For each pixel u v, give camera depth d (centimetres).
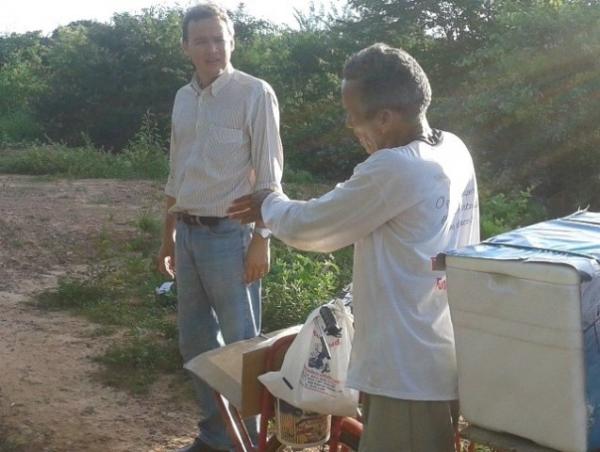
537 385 254
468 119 1477
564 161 1361
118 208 1295
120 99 2678
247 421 404
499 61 1448
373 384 281
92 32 2711
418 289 278
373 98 280
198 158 408
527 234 286
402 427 281
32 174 1770
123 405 557
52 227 1138
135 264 879
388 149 278
